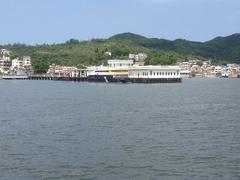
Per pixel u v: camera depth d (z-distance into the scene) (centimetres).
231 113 11912
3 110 12769
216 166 5769
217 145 7138
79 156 6325
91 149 6806
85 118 10688
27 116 11194
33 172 5500
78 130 8700
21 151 6656
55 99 17050
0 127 9175
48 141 7475
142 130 8725
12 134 8219
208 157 6266
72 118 10694
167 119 10556
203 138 7794
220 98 17650
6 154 6450
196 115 11456
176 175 5381
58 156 6319
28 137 7875
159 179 5234
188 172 5500
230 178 5247
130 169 5641
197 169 5631
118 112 12094
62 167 5722
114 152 6594
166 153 6525
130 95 19250
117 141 7475
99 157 6262
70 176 5341
